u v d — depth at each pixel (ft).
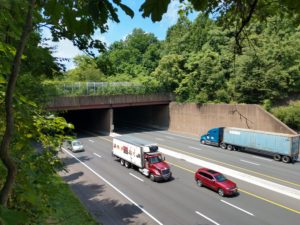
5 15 12.03
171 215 54.19
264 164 91.15
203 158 98.89
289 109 114.42
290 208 56.65
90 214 50.16
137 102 158.51
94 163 92.32
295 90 125.59
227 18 17.29
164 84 167.32
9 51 14.28
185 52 163.73
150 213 55.06
